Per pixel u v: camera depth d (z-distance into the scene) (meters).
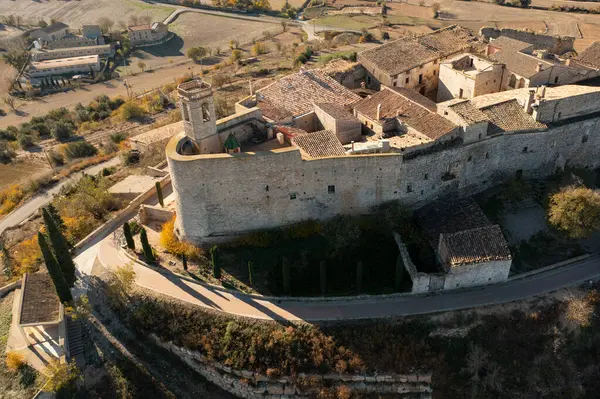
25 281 65.94
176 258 68.31
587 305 60.09
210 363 57.81
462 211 67.44
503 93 78.31
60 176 115.69
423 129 69.56
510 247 66.88
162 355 60.38
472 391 56.47
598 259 65.50
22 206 105.75
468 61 91.00
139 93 178.62
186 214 66.25
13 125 165.50
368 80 97.75
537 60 83.00
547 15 187.75
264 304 61.09
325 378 56.38
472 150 69.56
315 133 69.00
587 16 182.50
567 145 74.62
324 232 66.50
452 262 59.81
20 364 59.62
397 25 194.75
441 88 92.62
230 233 67.81
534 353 58.31
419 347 57.00
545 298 60.56
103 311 64.44
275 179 64.56
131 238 70.00
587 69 81.38
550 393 57.28
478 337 58.25
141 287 64.44
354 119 74.94
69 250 71.62
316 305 60.66
